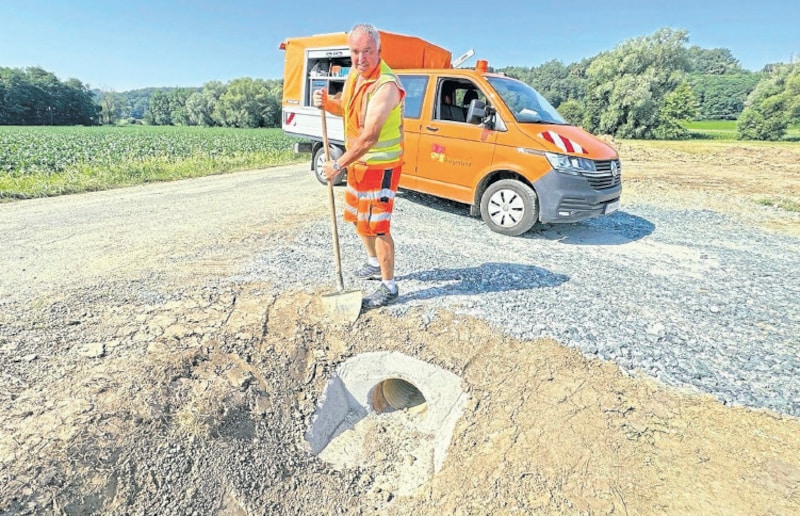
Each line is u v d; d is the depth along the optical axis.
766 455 2.23
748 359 2.99
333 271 4.17
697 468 2.20
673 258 5.05
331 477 2.77
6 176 10.13
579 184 5.07
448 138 5.87
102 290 3.67
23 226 5.78
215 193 8.50
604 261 4.84
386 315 3.40
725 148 23.86
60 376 2.56
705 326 3.42
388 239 3.33
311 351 3.14
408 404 3.36
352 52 2.90
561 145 5.10
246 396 2.72
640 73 42.88
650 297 3.92
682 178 12.18
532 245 5.30
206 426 2.47
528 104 5.79
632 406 2.56
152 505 2.18
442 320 3.34
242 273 4.07
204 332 3.06
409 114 6.30
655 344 3.12
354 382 3.14
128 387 2.51
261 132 43.25
